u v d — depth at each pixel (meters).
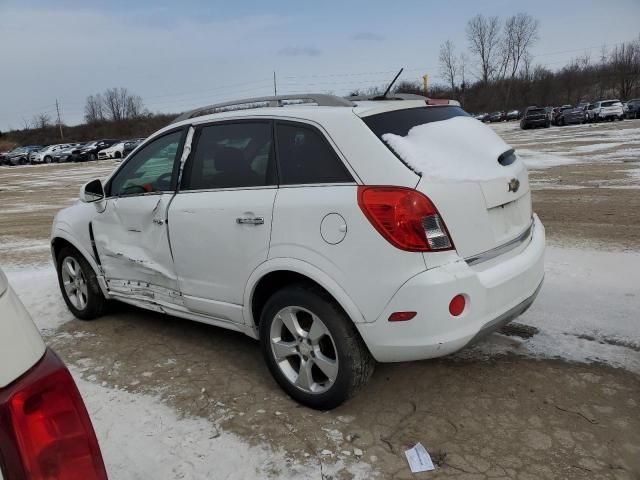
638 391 3.36
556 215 8.84
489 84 92.00
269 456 2.90
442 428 3.08
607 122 41.66
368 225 2.84
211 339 4.49
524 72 91.44
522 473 2.69
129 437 3.14
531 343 4.05
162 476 2.80
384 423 3.15
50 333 4.83
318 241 3.02
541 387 3.45
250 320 3.53
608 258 6.09
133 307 5.40
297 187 3.17
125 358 4.21
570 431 3.00
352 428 3.12
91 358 4.25
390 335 2.87
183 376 3.86
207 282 3.71
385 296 2.83
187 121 3.96
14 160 48.00
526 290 3.27
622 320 4.34
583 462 2.75
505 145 3.60
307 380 3.28
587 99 83.88
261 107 3.54
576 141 24.81
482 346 4.04
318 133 3.15
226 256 3.51
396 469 2.76
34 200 17.17
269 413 3.30
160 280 4.11
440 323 2.79
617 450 2.83
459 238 2.90
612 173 13.38
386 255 2.80
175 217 3.82
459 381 3.57
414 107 3.38
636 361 3.71
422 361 3.84
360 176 2.94
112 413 3.41
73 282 5.11
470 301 2.86
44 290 6.17
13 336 1.51
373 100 3.58
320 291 3.11
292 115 3.30
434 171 2.89
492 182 3.11
